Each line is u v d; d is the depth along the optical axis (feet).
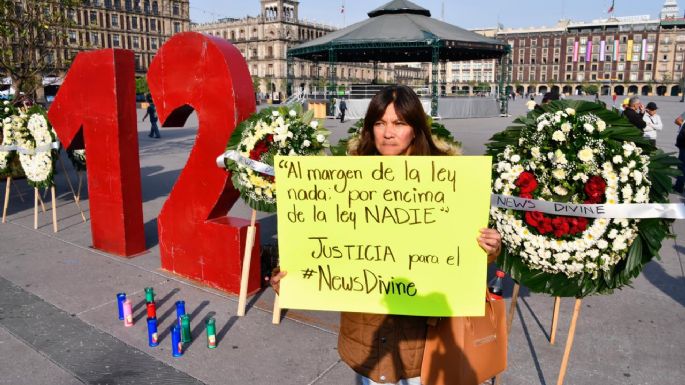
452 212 5.85
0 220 21.80
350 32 91.86
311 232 6.15
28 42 29.84
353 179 5.98
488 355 7.18
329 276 6.15
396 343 6.19
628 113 28.04
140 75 262.26
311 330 11.80
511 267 8.32
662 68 371.56
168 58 14.15
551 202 7.61
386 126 6.04
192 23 335.67
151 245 18.16
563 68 402.52
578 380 9.66
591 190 7.49
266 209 12.13
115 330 11.72
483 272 5.85
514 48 419.74
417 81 374.02
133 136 16.56
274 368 10.16
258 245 13.89
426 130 6.17
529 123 8.37
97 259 16.60
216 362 10.38
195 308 12.91
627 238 7.56
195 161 13.93
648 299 13.47
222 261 13.83
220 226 13.66
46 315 12.47
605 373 9.90
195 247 14.44
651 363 10.25
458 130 62.49
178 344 10.56
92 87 16.26
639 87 379.96
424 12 99.71
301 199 6.12
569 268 7.73
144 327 11.88
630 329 11.75
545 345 11.02
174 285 14.40
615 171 7.56
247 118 12.94
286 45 304.09
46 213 23.16
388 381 6.23
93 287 14.25
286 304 6.23
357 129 11.03
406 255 5.97
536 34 409.08
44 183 19.49
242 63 13.24
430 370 6.41
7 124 20.51
